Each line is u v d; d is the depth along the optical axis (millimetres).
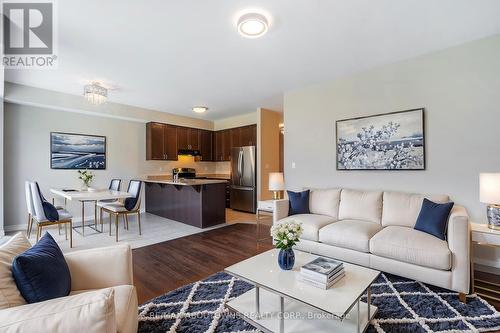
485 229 2162
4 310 874
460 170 2736
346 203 3182
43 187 4633
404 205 2758
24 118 4422
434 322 1735
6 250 1236
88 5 1995
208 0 1944
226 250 3301
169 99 4891
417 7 2068
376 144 3324
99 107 4934
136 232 4219
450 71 2791
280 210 3271
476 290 2182
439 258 2004
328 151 3840
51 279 1161
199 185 4531
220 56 2959
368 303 1700
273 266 1887
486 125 2590
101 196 3646
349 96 3604
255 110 5926
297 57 3012
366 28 2387
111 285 1484
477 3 2020
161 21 2229
